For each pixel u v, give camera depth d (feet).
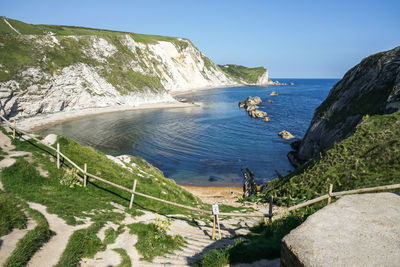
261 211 59.41
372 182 53.57
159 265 26.48
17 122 213.66
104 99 318.04
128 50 411.75
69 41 326.24
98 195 50.01
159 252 29.53
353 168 62.85
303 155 142.41
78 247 27.89
